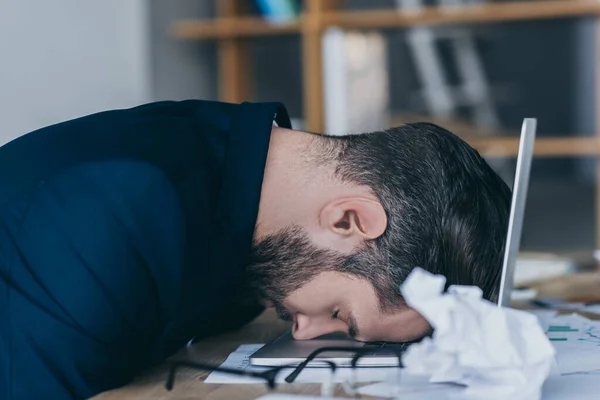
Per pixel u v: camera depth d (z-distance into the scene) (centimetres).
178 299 103
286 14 361
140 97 355
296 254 108
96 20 337
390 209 105
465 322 78
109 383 101
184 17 369
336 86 373
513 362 80
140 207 100
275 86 402
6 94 307
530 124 108
